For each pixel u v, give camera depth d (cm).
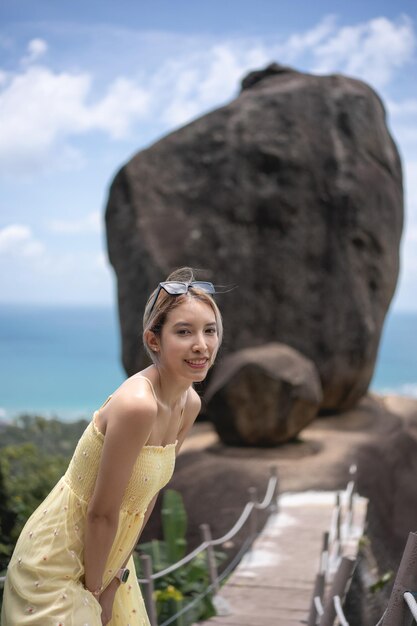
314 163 1549
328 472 1150
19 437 1242
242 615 618
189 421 279
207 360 249
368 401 1619
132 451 233
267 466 1172
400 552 961
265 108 1602
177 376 247
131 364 1480
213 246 1511
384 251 1566
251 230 1530
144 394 235
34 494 817
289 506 1000
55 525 243
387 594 673
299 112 1589
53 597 237
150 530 1157
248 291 1500
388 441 1379
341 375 1496
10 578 246
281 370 1252
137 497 245
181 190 1566
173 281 254
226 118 1611
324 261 1523
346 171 1546
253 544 823
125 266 1531
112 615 265
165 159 1599
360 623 654
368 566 793
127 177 1587
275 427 1244
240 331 1485
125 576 259
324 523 907
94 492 236
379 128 1639
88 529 237
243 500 1102
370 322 1521
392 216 1594
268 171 1550
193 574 668
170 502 727
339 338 1499
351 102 1605
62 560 240
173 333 246
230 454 1255
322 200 1538
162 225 1530
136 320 1478
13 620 239
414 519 1177
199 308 247
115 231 1576
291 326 1500
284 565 749
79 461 244
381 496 1188
